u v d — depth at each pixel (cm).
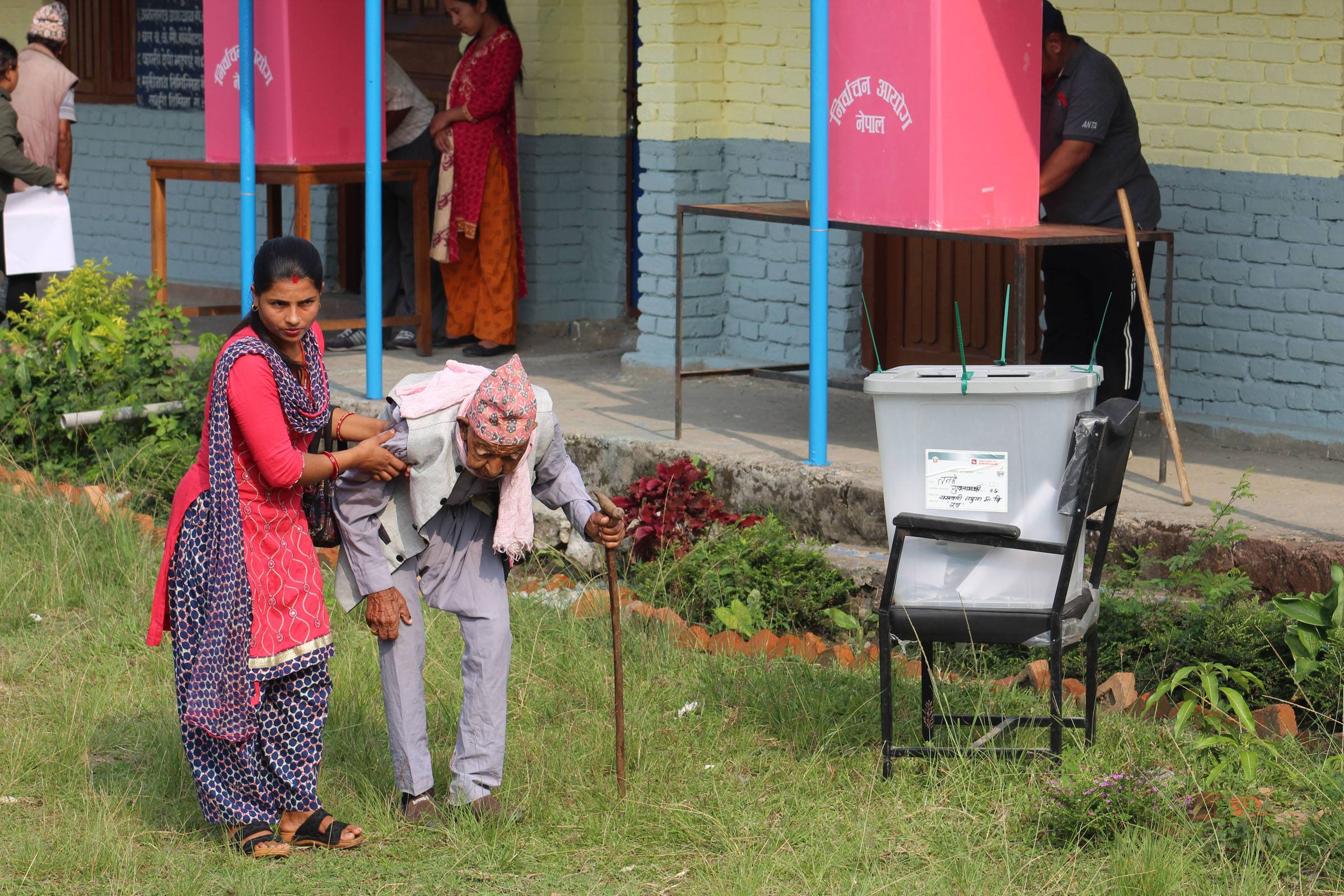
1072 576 598
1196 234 973
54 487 1002
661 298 1192
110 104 1666
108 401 1089
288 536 540
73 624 808
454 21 1204
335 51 1209
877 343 1155
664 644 750
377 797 593
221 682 527
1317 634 669
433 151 1283
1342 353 923
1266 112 934
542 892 524
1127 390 891
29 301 1141
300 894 523
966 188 839
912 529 575
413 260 1311
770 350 1197
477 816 568
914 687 687
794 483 878
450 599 568
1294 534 740
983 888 512
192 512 534
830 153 883
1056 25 888
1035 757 595
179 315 1166
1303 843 535
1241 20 936
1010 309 1077
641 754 621
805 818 569
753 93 1176
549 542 940
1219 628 691
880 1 839
